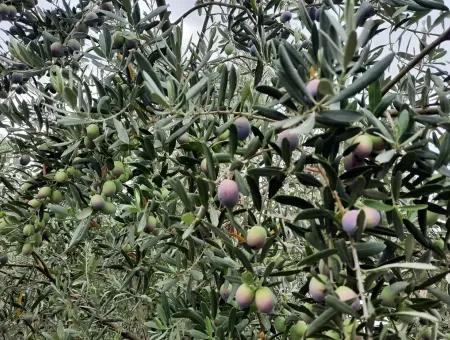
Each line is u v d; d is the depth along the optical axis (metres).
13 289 3.65
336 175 1.19
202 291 2.30
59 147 2.45
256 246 1.41
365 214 1.07
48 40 2.43
